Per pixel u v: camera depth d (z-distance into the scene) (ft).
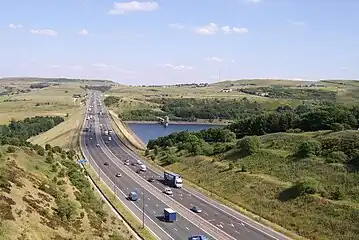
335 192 320.09
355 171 344.08
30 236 181.88
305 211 312.50
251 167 421.18
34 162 323.16
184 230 291.79
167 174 439.63
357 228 273.54
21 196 222.28
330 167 364.17
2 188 219.00
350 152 380.17
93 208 285.84
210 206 353.31
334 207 303.07
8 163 276.62
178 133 644.27
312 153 399.24
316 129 529.86
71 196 282.77
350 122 506.07
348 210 293.84
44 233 195.83
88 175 449.48
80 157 550.36
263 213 331.16
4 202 201.67
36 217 207.00
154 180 451.53
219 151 504.02
